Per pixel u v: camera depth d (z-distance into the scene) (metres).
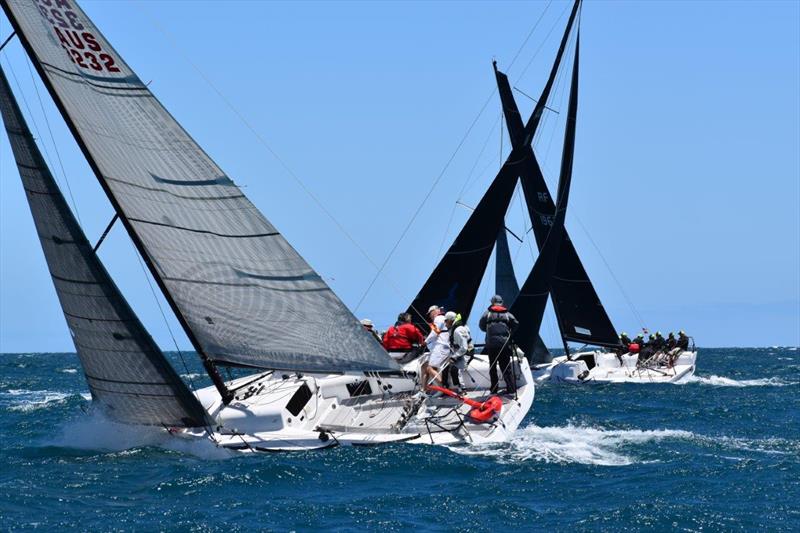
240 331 69.31
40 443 73.25
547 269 131.50
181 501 55.59
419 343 84.75
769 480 62.97
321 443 69.12
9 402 134.00
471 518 53.22
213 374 70.94
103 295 63.75
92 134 64.81
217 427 71.00
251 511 53.59
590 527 51.75
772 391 150.00
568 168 134.62
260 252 68.69
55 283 65.50
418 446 69.81
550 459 68.62
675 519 52.94
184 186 67.00
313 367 70.00
